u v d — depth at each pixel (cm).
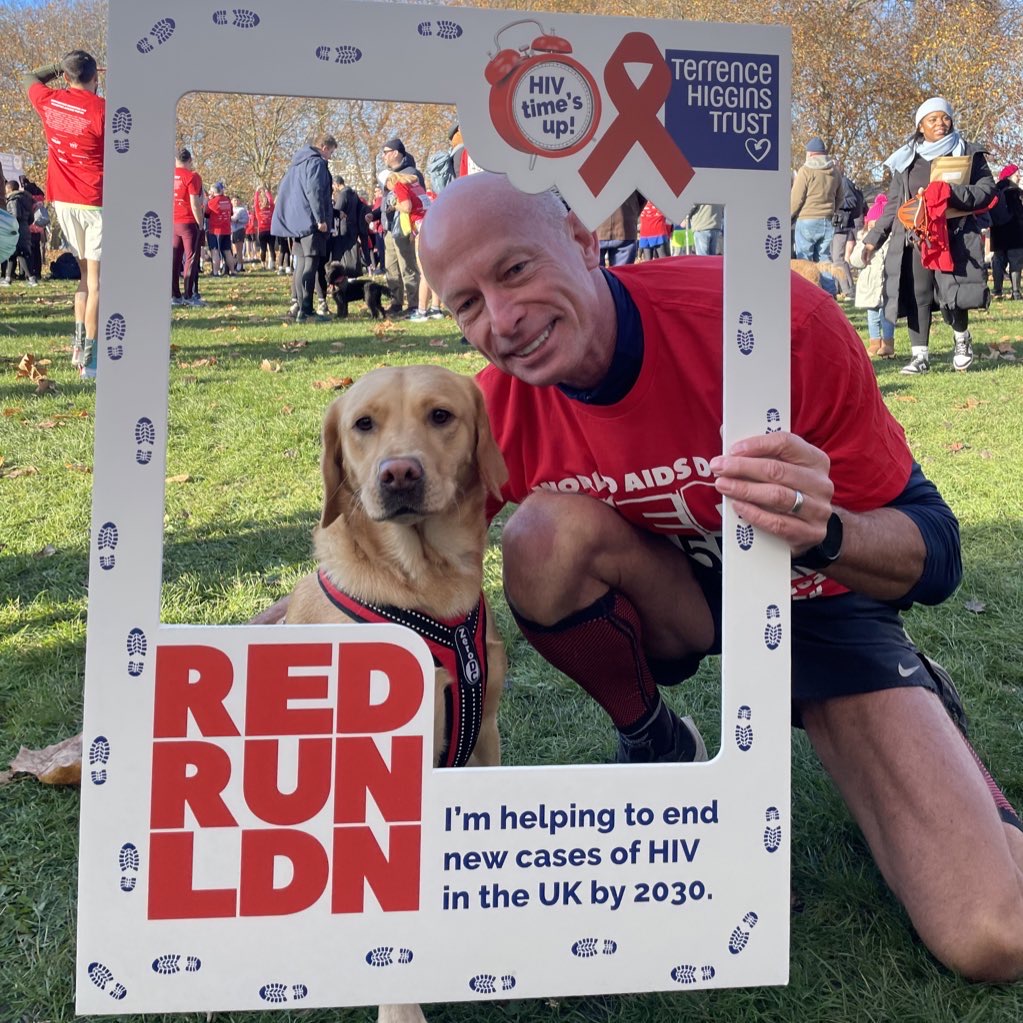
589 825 163
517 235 178
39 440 516
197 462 485
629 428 205
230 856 157
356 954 159
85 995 154
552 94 157
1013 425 584
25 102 3055
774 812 167
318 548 210
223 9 151
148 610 154
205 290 1540
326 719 158
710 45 161
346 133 1462
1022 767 244
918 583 200
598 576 219
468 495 209
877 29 2764
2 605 327
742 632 166
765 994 177
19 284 1744
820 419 195
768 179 164
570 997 179
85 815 154
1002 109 2742
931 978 180
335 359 782
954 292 754
